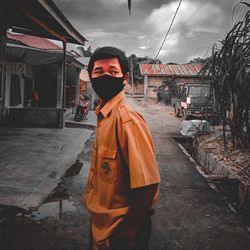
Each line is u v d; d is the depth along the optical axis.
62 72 10.83
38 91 17.44
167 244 2.99
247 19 5.31
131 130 1.27
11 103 12.98
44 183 4.60
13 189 4.22
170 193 4.54
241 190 4.21
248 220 3.62
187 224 3.46
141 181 1.22
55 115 10.41
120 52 1.39
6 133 8.81
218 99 6.21
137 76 44.66
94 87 1.41
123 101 1.38
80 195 4.25
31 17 6.99
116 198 1.35
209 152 6.60
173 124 14.81
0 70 9.47
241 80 5.62
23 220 3.33
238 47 5.57
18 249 2.77
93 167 1.47
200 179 5.36
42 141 7.89
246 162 5.36
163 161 6.69
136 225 1.33
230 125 6.41
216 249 2.93
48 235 3.04
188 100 16.31
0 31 9.23
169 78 36.06
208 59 6.50
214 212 3.85
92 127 12.16
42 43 21.53
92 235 1.52
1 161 5.67
